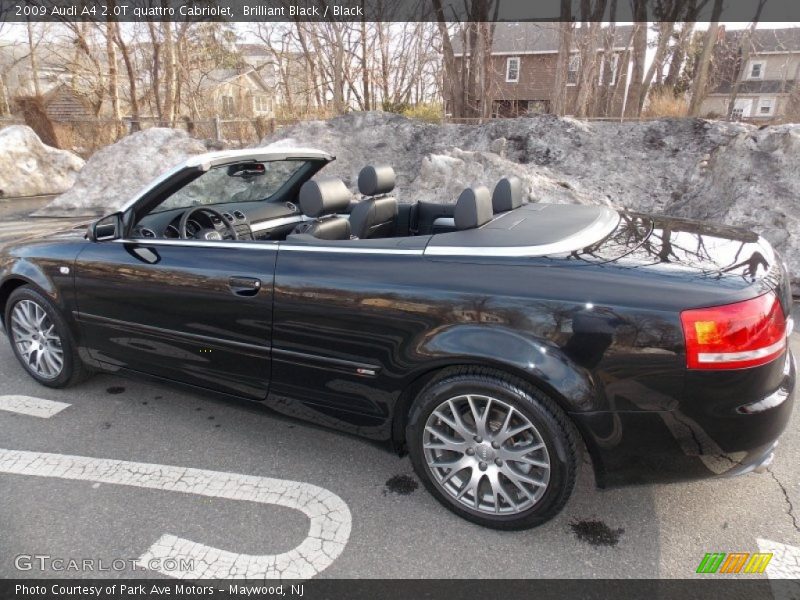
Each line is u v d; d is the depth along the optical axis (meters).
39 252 3.38
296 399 2.68
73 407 3.38
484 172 7.60
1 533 2.33
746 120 17.52
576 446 2.15
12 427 3.15
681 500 2.52
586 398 2.02
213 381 2.90
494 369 2.20
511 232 2.39
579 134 9.41
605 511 2.46
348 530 2.35
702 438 2.00
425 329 2.26
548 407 2.12
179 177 2.98
